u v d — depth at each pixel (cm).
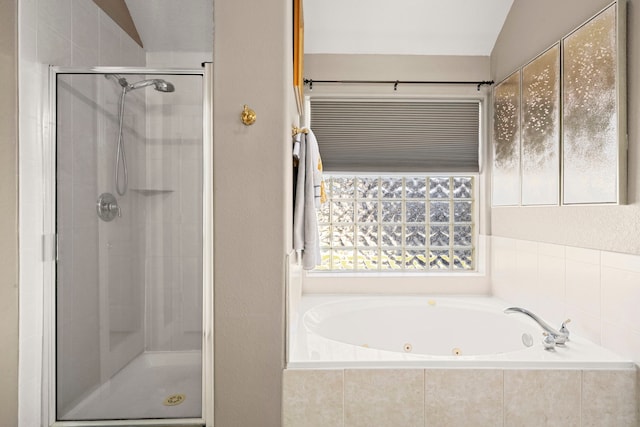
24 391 175
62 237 187
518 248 258
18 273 172
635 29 169
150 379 186
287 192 180
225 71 175
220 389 175
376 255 312
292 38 211
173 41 289
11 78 170
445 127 305
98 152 188
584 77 194
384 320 272
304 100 303
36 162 182
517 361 174
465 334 265
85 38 221
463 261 311
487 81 297
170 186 187
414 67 300
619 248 178
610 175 178
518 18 260
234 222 175
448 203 312
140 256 188
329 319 256
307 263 221
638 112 167
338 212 312
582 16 199
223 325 175
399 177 314
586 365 172
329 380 172
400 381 171
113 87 187
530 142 241
